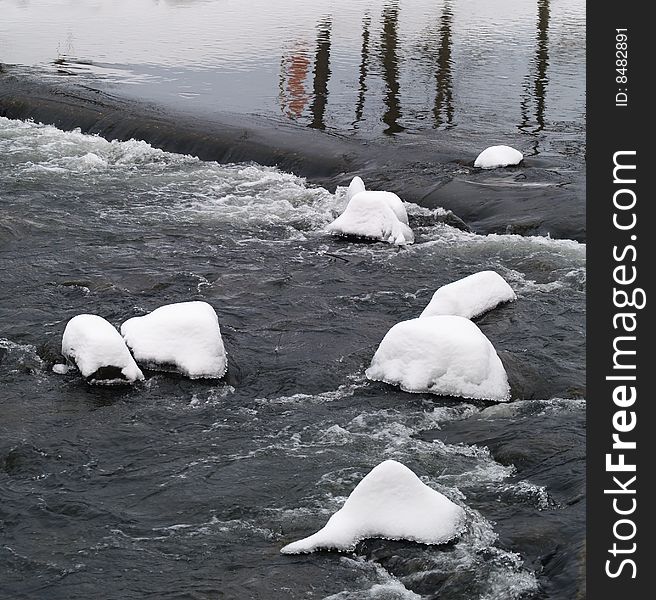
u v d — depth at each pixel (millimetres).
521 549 6871
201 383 9500
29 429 8625
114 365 9391
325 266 12578
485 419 8789
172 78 22000
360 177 15617
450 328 9352
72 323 9688
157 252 12922
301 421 8828
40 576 6707
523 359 9953
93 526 7273
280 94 20734
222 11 32219
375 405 9094
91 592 6539
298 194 15266
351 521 6969
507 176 15430
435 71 23344
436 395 9203
